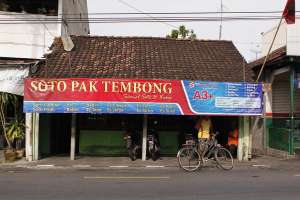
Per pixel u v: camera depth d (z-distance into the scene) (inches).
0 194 425.7
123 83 708.0
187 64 800.9
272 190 454.9
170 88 716.0
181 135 799.7
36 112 704.4
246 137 762.2
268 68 916.6
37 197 410.6
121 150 791.7
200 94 720.3
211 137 687.1
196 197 414.0
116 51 837.8
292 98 816.9
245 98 730.2
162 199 403.9
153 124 797.9
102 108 704.4
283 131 836.0
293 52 802.8
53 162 704.4
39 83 700.7
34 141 723.4
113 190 449.7
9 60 818.2
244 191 447.8
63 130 820.6
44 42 852.0
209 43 904.9
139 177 550.3
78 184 487.8
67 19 915.4
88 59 794.2
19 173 595.2
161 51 852.0
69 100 702.5
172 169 651.5
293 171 636.1
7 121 794.8
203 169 646.5
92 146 789.9
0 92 743.1
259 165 701.3
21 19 845.8
